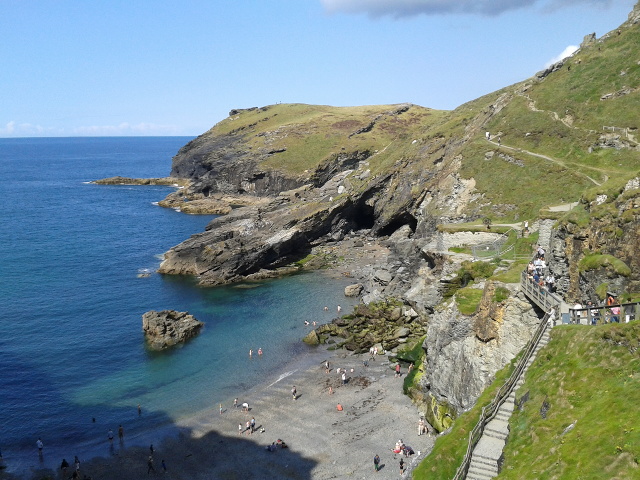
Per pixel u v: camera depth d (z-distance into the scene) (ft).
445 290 218.38
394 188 422.82
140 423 186.50
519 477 81.87
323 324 270.05
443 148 414.62
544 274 148.36
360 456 159.74
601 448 75.00
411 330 243.60
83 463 163.94
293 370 223.71
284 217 421.18
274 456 163.32
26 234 480.64
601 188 137.59
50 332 262.67
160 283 345.72
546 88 360.69
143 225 535.60
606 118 299.38
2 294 314.76
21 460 165.68
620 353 91.50
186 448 170.60
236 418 187.83
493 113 385.70
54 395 204.85
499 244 231.71
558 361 102.53
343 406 191.31
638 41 335.47
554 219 202.80
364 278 338.13
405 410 184.44
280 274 363.76
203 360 234.99
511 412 106.73
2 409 194.18
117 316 285.64
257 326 272.51
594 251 126.93
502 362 141.79
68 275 358.02
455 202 312.91
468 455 96.58
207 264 355.56
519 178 290.76
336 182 497.87
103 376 220.43
